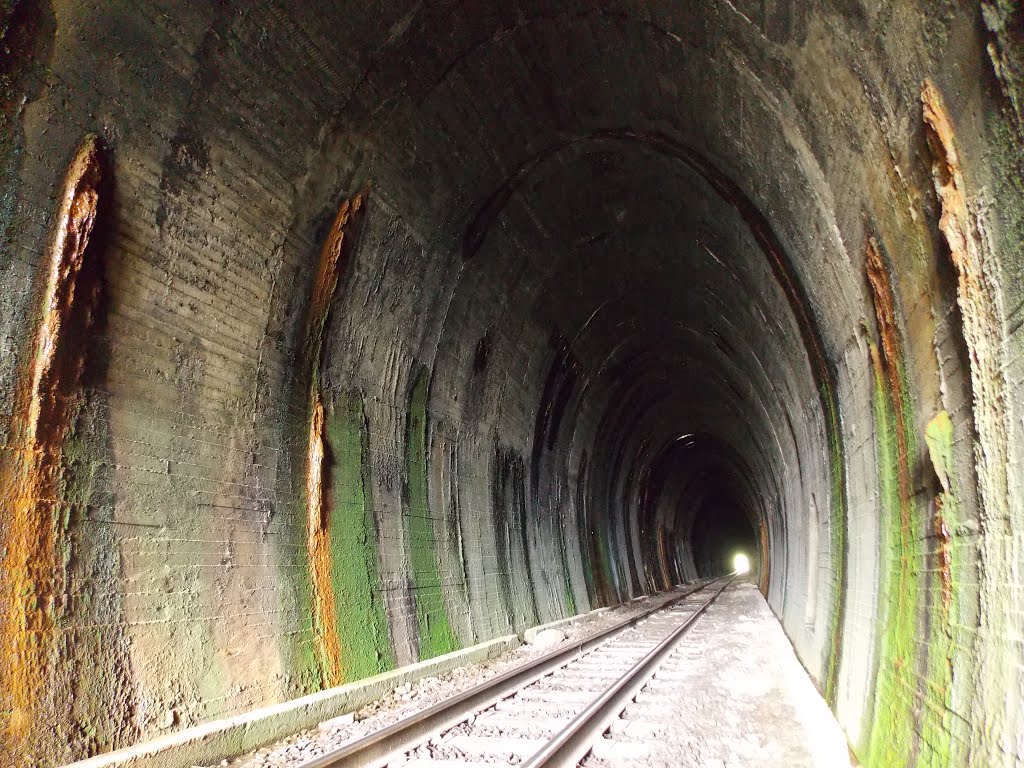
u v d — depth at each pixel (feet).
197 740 15.26
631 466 77.00
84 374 16.29
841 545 23.15
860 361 18.62
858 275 16.87
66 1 14.67
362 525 26.04
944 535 12.24
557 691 22.93
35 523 14.87
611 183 32.19
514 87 25.48
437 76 23.31
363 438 26.99
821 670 24.94
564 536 52.16
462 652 29.22
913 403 14.16
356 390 26.91
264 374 22.17
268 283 21.77
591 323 44.78
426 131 24.82
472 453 36.76
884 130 12.82
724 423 72.59
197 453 19.40
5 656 13.71
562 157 29.84
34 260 15.25
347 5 19.26
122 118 16.61
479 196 29.17
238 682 18.84
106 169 16.44
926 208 11.94
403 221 26.40
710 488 134.00
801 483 37.65
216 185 19.29
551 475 50.16
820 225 18.48
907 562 14.67
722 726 17.71
